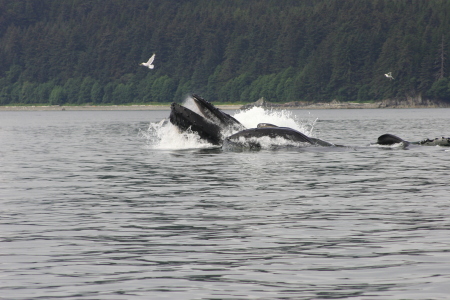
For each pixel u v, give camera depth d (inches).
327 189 2878.9
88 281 1528.1
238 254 1738.4
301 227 2057.1
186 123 4862.2
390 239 1881.2
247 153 4510.3
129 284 1503.4
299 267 1616.6
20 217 2262.6
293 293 1430.9
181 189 2923.2
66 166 4052.7
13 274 1583.4
